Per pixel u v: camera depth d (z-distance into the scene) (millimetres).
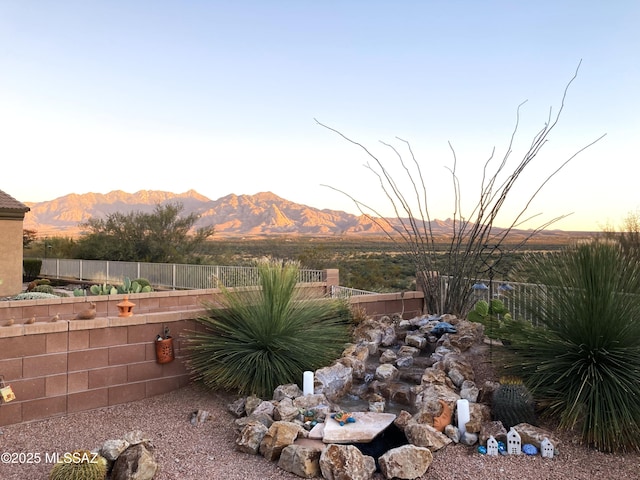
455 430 3447
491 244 7004
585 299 3707
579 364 3660
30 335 4055
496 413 3637
